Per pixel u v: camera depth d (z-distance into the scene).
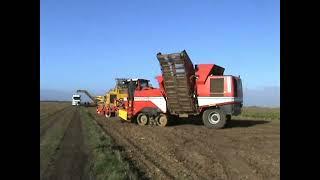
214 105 29.83
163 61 29.91
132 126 32.22
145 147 19.45
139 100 33.06
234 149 18.59
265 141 21.66
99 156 15.49
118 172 12.30
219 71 31.61
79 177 12.41
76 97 115.75
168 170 13.62
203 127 30.88
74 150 18.22
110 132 27.33
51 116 53.62
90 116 50.91
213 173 13.20
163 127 31.27
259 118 45.88
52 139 22.88
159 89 32.28
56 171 13.33
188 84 30.12
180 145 20.19
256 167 14.19
